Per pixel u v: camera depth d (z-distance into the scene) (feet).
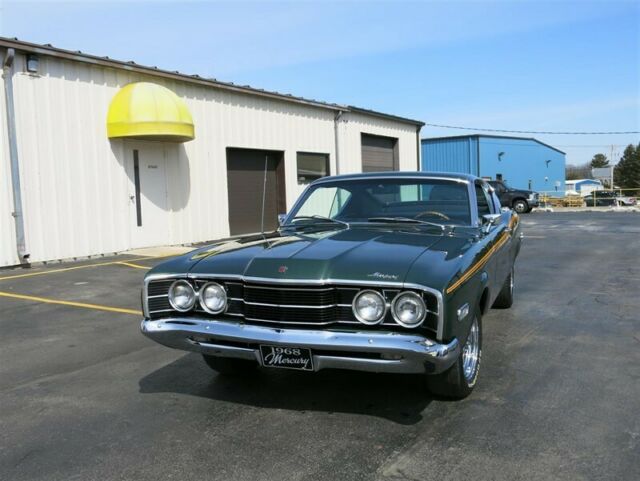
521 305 24.09
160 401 13.89
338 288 11.38
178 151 46.73
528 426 12.01
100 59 39.70
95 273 33.30
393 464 10.50
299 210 17.85
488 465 10.38
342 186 17.70
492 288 15.70
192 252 14.35
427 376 13.05
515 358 16.74
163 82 45.39
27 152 36.24
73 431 12.21
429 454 10.85
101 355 17.88
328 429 12.09
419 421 12.39
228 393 14.35
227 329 11.91
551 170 194.70
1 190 34.96
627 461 10.44
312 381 15.03
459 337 11.55
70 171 38.70
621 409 12.83
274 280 11.57
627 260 38.19
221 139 50.90
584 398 13.53
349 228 15.83
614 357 16.72
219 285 12.30
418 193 16.79
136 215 43.27
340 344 10.96
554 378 14.96
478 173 157.48
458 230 15.34
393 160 81.46
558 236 56.54
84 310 24.22
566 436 11.50
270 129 56.75
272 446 11.34
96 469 10.53
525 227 69.46
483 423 12.20
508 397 13.67
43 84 37.06
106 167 41.04
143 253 40.96
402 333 10.98
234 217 53.83
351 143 69.82
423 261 11.80
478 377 15.08
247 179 55.31
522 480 9.85
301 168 61.77
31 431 12.24
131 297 26.81
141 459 10.89
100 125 40.60
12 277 32.17
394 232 14.97
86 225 39.68
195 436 11.87
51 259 37.58
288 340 11.27
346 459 10.73
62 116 38.19
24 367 16.72
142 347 18.72
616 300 24.94
